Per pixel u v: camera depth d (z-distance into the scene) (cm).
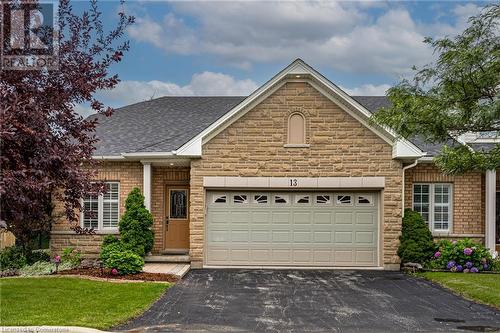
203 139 1781
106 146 1961
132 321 984
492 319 1034
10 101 857
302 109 1780
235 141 1783
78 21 980
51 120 950
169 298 1215
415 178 1888
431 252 1728
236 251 1802
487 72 991
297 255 1798
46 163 891
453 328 960
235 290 1339
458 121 1026
